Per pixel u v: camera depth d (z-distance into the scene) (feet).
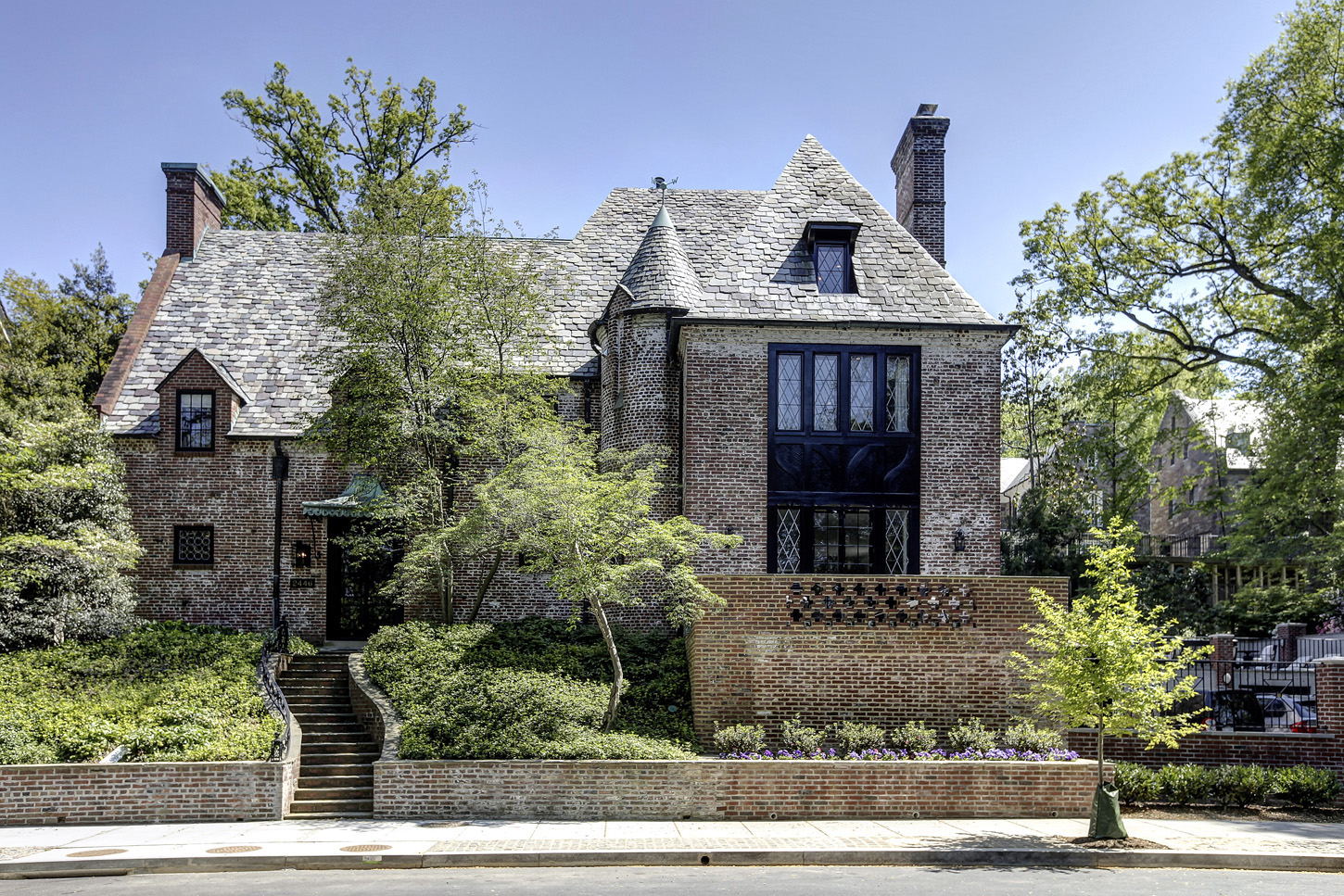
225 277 93.35
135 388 83.71
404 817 51.01
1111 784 48.67
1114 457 110.63
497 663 64.03
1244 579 130.93
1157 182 105.50
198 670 65.67
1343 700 59.00
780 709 58.70
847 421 73.15
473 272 75.66
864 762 52.39
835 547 72.95
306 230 136.77
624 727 57.88
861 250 78.33
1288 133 95.86
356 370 74.49
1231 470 133.59
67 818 49.98
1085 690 47.85
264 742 54.54
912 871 41.78
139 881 39.50
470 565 79.30
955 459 73.31
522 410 73.56
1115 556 50.57
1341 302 92.32
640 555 64.39
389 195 75.05
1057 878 40.60
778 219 79.87
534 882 39.06
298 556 80.64
